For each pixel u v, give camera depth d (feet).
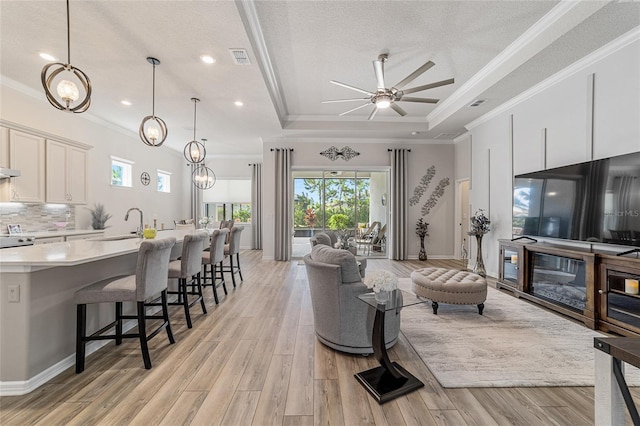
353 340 7.77
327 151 22.91
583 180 10.48
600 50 10.19
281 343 8.55
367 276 6.88
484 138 17.69
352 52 11.83
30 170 12.87
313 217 23.82
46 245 9.02
